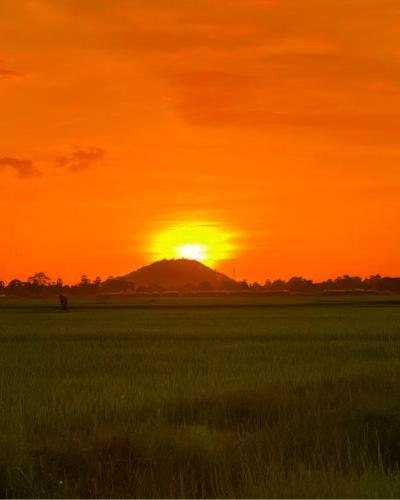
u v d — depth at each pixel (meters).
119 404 16.78
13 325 49.28
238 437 13.95
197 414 16.28
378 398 16.05
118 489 12.12
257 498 11.06
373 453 13.62
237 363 25.06
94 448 13.05
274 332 40.09
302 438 14.00
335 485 11.16
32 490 11.75
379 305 88.06
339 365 23.78
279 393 17.36
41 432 14.36
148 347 31.59
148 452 12.86
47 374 22.64
